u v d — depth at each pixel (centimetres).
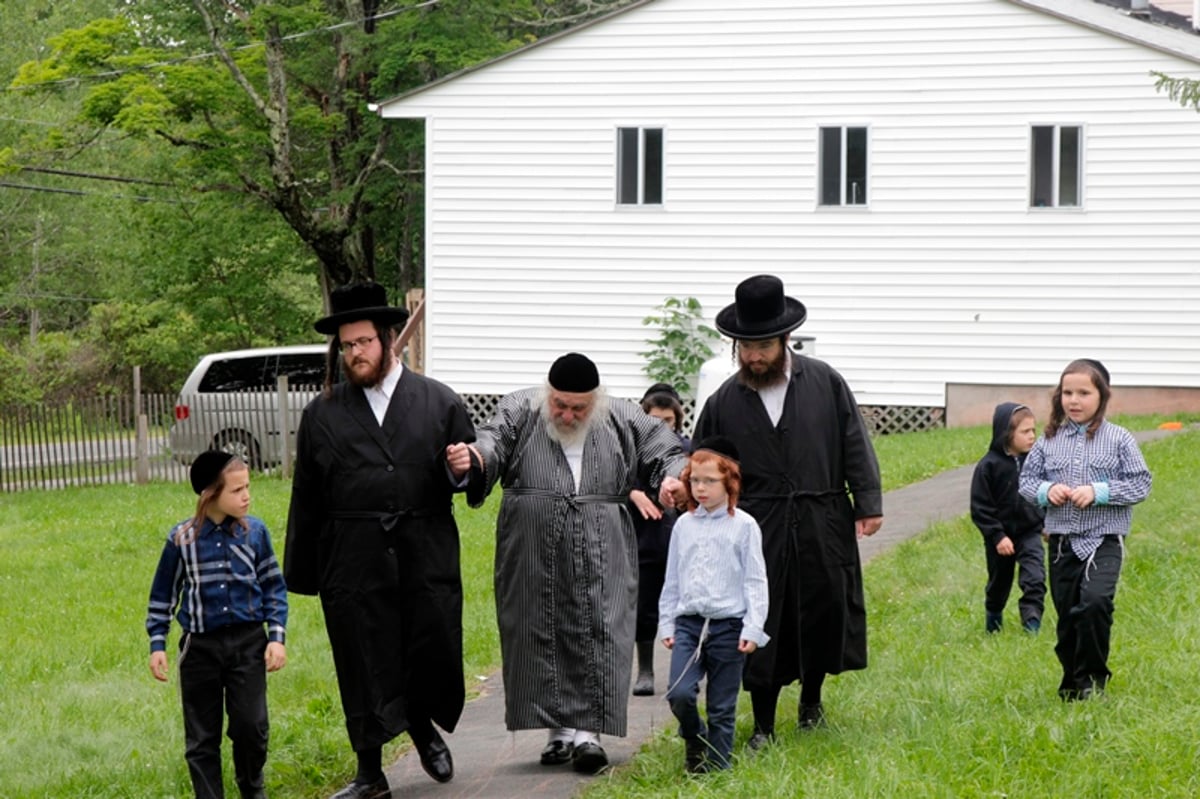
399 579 725
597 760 743
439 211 2789
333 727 888
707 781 666
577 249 2739
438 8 3400
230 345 4809
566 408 761
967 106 2583
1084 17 2652
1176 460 1574
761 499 745
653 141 2711
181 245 4169
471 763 791
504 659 764
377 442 727
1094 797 590
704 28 2677
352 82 3644
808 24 2638
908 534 1419
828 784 621
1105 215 2536
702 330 2659
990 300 2586
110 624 1350
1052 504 736
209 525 700
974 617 1040
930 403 2609
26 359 4706
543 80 2738
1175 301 2514
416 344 2959
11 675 1141
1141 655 809
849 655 760
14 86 3403
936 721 707
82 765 837
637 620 920
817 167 2642
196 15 3653
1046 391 2566
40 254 5722
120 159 5525
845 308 2641
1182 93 2100
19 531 2012
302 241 4166
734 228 2683
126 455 2588
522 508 762
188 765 698
